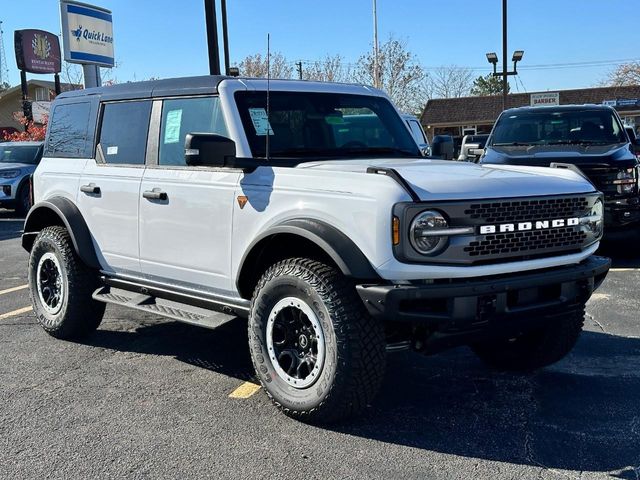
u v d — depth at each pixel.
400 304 3.68
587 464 3.62
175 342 6.03
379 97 5.75
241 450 3.84
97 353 5.70
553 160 8.71
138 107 5.50
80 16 19.91
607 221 8.60
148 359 5.54
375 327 3.89
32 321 6.77
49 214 6.23
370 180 3.86
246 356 5.62
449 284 3.73
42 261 6.09
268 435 4.03
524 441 3.92
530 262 3.98
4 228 14.77
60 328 5.94
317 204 4.05
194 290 4.99
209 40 12.45
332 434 4.04
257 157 4.70
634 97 48.62
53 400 4.62
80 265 5.84
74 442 3.96
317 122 5.14
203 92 4.97
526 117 10.21
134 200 5.29
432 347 3.88
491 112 49.84
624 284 7.80
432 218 3.71
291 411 4.16
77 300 5.84
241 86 4.91
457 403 4.52
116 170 5.50
